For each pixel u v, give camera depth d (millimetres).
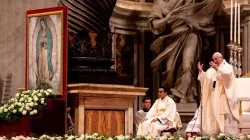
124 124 13164
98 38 13094
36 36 13391
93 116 12789
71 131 12648
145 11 20000
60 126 12672
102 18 13195
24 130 12688
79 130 12586
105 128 12922
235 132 14516
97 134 11422
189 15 18750
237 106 14578
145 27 20188
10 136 12086
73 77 12969
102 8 13133
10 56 17500
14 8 17609
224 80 14391
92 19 13039
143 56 20219
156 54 19375
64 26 12898
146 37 20234
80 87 12539
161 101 16078
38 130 12664
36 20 13383
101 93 12781
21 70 17422
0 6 17625
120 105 13117
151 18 18938
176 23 18766
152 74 20078
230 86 14422
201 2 18719
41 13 13281
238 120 14578
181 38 18844
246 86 15039
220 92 14516
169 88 19094
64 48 12867
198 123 14727
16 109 12688
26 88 13602
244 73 19266
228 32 19812
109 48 13273
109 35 13281
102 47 13133
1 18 17578
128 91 13133
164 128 15602
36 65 13383
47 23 13164
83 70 12906
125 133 13125
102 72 13039
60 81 12852
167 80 19062
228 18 19641
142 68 20156
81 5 13016
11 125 12773
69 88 12773
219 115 14438
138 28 20156
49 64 13109
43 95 12734
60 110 12750
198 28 18812
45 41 13195
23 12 17562
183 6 18719
